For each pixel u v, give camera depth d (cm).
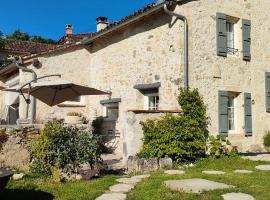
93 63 1467
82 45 1468
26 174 755
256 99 1270
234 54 1236
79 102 1461
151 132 952
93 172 777
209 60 1138
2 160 773
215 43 1163
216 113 1141
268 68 1319
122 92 1301
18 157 788
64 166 761
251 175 789
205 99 1114
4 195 623
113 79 1349
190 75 1082
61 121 904
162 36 1149
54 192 647
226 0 1212
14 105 1561
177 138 949
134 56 1257
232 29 1266
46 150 766
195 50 1105
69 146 773
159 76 1149
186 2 1100
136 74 1243
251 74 1262
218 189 642
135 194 625
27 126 812
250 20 1280
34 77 1351
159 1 1128
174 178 753
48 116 1373
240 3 1255
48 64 1400
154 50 1177
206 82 1123
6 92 1634
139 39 1241
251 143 1237
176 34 1093
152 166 892
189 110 1028
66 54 1438
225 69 1180
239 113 1228
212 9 1166
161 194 613
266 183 696
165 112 1002
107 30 1306
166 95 1116
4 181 496
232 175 786
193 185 672
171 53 1109
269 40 1336
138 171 873
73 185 700
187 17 1097
